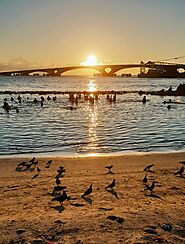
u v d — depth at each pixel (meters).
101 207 14.30
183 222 12.64
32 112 57.97
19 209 14.12
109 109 64.69
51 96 93.38
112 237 11.34
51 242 11.02
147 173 20.23
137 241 11.05
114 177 19.27
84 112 58.94
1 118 49.56
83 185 17.62
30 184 17.80
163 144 30.70
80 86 167.50
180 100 87.25
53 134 35.59
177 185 17.86
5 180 18.56
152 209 14.00
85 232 11.71
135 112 59.88
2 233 11.64
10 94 98.25
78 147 29.02
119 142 31.39
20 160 23.31
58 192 16.44
